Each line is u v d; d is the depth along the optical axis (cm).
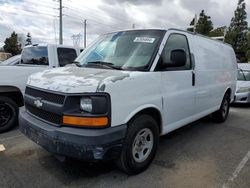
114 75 333
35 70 577
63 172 370
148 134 379
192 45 479
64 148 307
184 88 448
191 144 504
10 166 384
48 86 333
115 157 326
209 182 353
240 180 360
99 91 303
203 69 513
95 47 454
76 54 773
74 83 316
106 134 304
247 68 1046
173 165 403
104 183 344
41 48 725
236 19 5288
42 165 389
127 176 362
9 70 536
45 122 339
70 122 308
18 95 559
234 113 818
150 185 342
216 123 676
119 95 320
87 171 374
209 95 554
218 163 416
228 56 674
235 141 529
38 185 335
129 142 341
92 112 303
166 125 416
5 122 539
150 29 424
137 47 402
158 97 384
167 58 404
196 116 512
